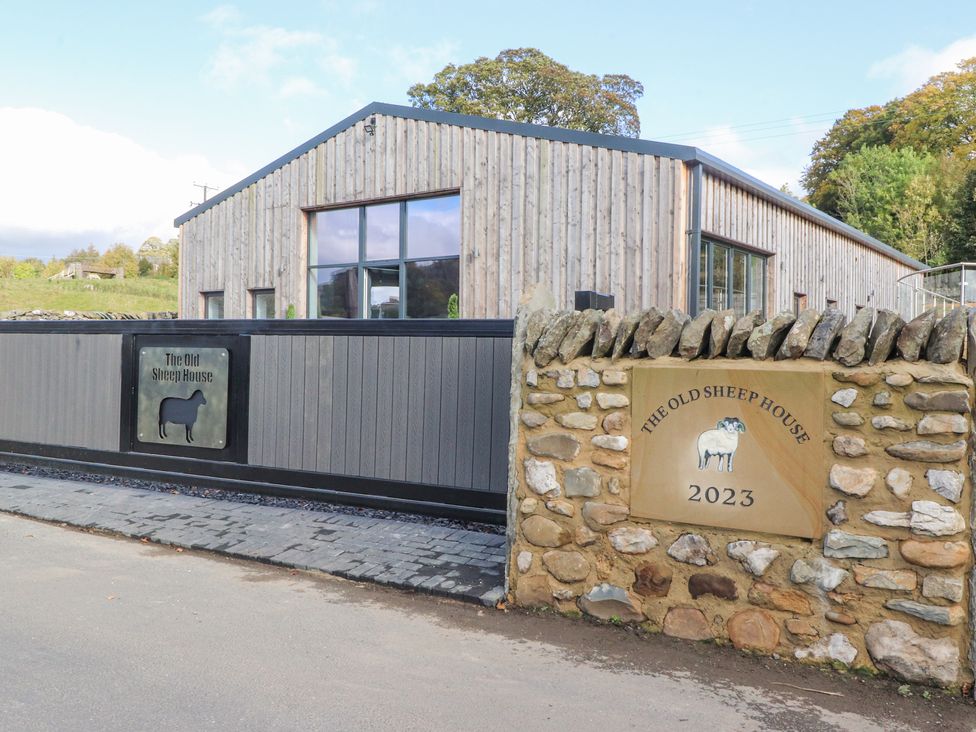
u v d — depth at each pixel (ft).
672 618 13.76
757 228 42.80
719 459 13.35
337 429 24.21
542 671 12.45
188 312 54.49
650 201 35.47
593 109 132.57
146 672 12.14
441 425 22.45
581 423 14.70
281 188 49.19
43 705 10.89
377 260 45.62
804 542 12.69
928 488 11.80
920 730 10.58
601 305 21.21
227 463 26.13
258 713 10.78
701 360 13.75
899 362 12.17
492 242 40.50
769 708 11.20
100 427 28.96
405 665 12.62
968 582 11.59
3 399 31.40
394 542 19.94
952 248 120.67
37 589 16.29
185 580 17.19
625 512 14.24
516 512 15.39
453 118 41.96
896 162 139.44
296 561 18.31
